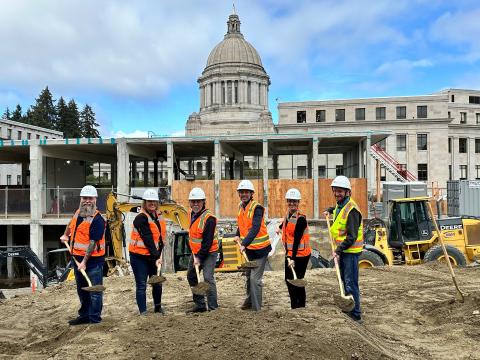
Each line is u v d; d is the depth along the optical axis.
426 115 53.97
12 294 19.81
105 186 33.03
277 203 24.41
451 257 13.63
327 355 5.07
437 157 53.22
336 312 6.65
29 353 6.04
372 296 9.45
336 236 6.52
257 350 5.07
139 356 5.15
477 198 28.23
